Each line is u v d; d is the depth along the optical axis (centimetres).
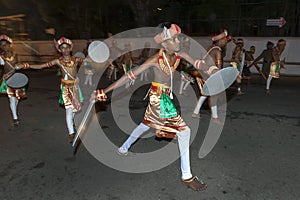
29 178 307
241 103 615
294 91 749
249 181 296
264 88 793
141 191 281
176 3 1412
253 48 831
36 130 457
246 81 909
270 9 1203
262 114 531
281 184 289
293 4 1147
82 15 1728
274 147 380
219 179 301
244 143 395
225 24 1255
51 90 805
